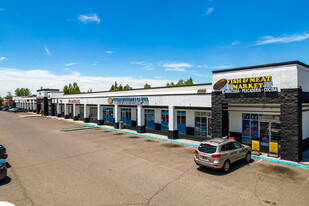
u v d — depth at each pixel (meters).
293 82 12.20
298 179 9.81
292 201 7.73
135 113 29.11
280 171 10.91
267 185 9.16
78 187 9.02
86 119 33.97
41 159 13.35
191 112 21.66
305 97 13.11
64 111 44.88
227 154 10.82
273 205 7.46
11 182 9.63
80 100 35.50
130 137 21.44
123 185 9.23
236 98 14.75
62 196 8.20
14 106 82.88
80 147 16.77
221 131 15.65
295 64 12.24
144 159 13.28
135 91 28.88
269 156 13.40
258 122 16.92
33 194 8.38
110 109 34.03
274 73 12.99
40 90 52.09
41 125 31.84
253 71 13.98
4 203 7.63
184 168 11.49
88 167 11.71
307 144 15.52
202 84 20.98
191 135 21.67
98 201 7.77
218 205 7.46
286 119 12.45
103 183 9.46
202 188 8.88
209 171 11.00
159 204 7.53
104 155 14.26
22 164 12.32
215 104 15.98
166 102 20.23
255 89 13.77
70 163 12.47
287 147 12.41
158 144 17.89
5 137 21.62
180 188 8.90
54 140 19.86
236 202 7.67
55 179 9.96
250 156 12.83
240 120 17.72
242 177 10.11
